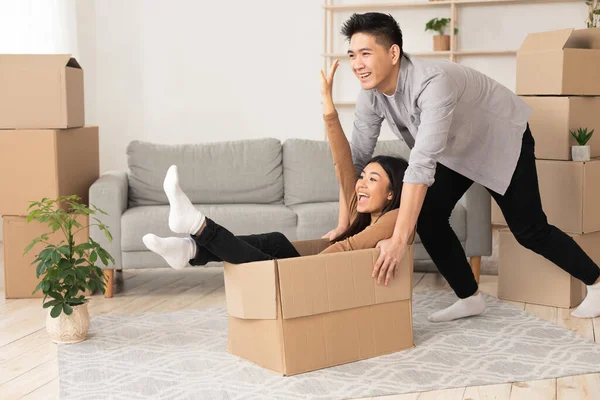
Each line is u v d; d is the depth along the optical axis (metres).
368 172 2.56
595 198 3.14
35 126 3.32
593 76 3.20
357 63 2.41
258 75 5.89
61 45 5.33
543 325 2.83
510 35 5.71
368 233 2.46
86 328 2.66
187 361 2.42
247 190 3.90
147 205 3.81
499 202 2.83
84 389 2.18
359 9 5.86
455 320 2.90
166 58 5.83
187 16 5.81
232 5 5.82
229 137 5.95
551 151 3.15
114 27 5.76
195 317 2.99
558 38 3.14
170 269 4.02
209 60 5.86
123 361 2.43
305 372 2.30
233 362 2.40
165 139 5.91
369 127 2.76
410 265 2.51
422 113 2.38
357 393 2.14
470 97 2.58
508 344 2.59
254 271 2.28
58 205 3.31
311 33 5.86
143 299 3.35
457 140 2.62
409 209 2.36
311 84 5.91
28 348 2.60
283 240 2.60
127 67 5.81
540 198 2.93
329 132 2.63
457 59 5.80
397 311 2.50
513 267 3.25
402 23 5.86
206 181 3.86
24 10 5.21
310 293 2.28
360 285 2.38
